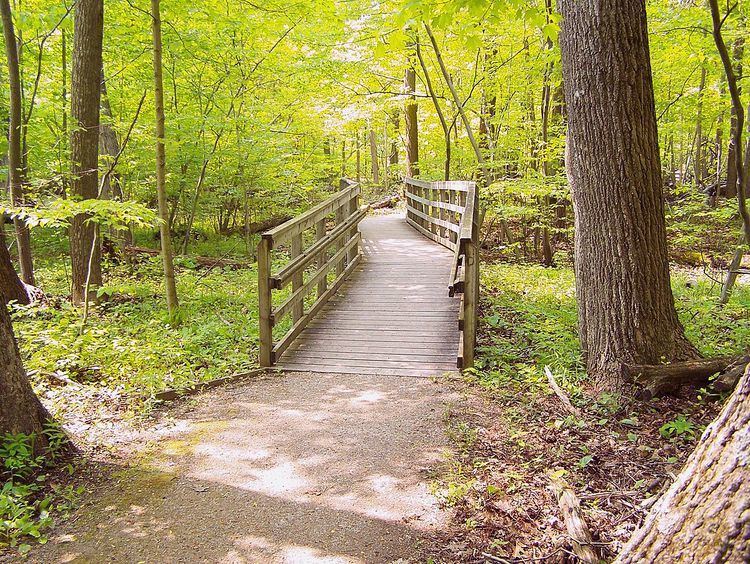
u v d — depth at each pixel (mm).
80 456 3408
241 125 10516
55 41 9594
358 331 5996
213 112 10727
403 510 2865
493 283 8938
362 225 14141
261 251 5129
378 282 7715
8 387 3166
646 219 4309
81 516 2834
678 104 9266
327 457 3457
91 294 7031
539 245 13922
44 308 5660
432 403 4289
